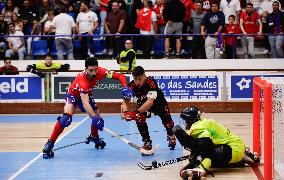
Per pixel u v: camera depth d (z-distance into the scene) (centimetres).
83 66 3136
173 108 2859
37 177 1384
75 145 1889
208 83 2853
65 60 3131
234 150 1395
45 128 2319
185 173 1302
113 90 2859
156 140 1997
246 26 3120
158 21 3231
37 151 1777
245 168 1463
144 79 1589
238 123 2422
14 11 3362
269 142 1237
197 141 1327
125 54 2741
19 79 2873
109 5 3209
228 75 2847
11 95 2880
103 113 2864
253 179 1328
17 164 1561
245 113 2823
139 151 1764
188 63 3127
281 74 2811
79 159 1631
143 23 3152
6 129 2300
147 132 1694
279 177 1298
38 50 3281
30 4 3341
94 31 3250
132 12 3194
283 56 3131
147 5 3169
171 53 3169
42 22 3300
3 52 3228
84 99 1611
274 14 3145
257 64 3109
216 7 3073
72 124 2459
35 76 2870
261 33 3083
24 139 2031
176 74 2847
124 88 1625
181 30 3138
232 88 2850
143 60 3139
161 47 3241
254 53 3216
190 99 2855
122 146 1867
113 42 3173
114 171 1454
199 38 3122
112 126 2384
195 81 2852
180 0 3206
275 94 1384
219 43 3073
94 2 3472
